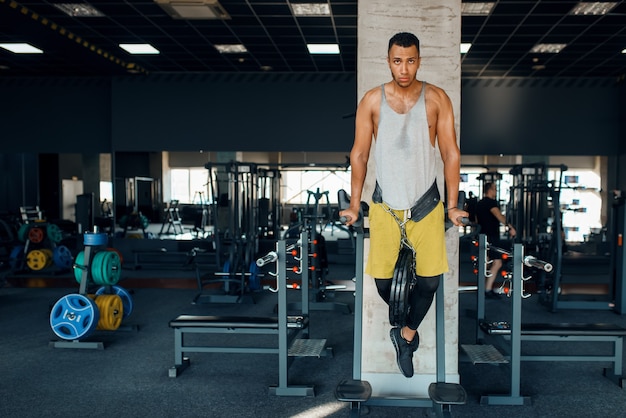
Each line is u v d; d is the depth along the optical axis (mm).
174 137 8711
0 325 4605
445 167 1791
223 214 10141
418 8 2713
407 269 1761
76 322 3869
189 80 8680
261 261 2926
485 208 5875
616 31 6258
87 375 3344
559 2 5340
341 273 7754
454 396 2221
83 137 9039
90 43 7082
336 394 2266
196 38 6820
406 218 1769
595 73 8242
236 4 5566
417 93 1725
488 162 9250
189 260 6836
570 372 3459
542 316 4969
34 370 3441
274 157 10414
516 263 2883
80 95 9008
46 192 11273
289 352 3305
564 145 8469
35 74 8852
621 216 5012
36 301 5602
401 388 2834
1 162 10508
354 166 1856
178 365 3396
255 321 3348
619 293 5035
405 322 1890
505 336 3422
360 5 2740
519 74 8328
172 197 12086
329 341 4184
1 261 7539
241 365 3578
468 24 6047
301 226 5500
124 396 2988
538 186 6414
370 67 2732
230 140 8656
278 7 5641
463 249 8469
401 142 1727
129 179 10672
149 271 7965
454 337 2812
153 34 6668
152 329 4500
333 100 8555
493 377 3359
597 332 3121
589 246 8867
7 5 5535
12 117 9086
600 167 9398
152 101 8734
